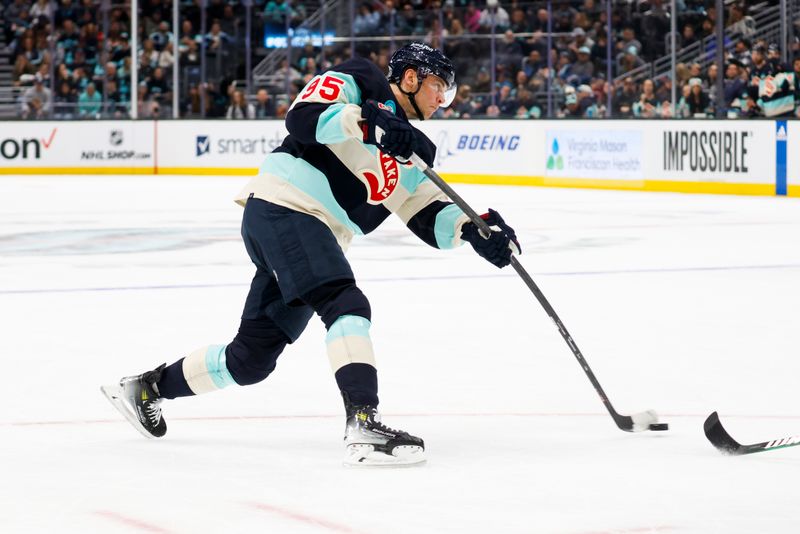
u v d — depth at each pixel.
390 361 8.03
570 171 27.91
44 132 34.00
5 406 6.66
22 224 18.95
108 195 25.38
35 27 35.25
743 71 26.39
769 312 10.12
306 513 4.47
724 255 14.45
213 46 34.31
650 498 4.68
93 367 7.89
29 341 8.90
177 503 4.63
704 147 25.09
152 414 5.70
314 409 6.57
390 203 5.51
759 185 24.16
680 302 10.73
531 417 6.32
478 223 5.41
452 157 30.28
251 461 5.35
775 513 4.46
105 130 34.06
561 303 10.73
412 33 32.50
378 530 4.25
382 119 4.96
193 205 22.67
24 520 4.40
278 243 5.20
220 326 9.58
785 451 5.51
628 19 29.38
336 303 5.18
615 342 8.75
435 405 6.65
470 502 4.62
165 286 12.03
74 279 12.57
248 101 34.12
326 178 5.27
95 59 35.09
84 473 5.13
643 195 24.95
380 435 5.14
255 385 7.24
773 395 6.89
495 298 11.03
